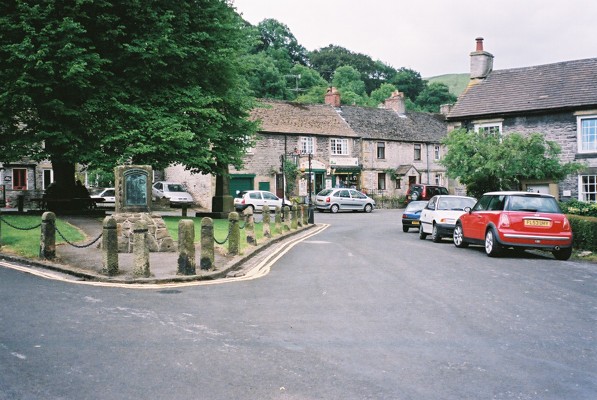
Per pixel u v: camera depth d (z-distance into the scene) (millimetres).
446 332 6824
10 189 39094
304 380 5098
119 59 20078
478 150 22812
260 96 67688
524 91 27828
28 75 17797
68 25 17859
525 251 16297
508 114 27000
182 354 5820
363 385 4992
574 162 23172
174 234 16688
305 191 44781
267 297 8914
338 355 5859
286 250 16172
